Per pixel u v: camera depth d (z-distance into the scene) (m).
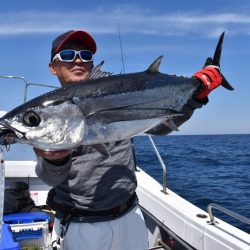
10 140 0.87
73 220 1.07
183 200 1.69
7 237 1.31
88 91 0.94
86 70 1.17
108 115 0.95
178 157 10.73
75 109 0.90
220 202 4.30
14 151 2.20
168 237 1.71
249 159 10.57
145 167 7.68
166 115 1.04
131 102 0.99
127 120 0.97
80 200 1.05
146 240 1.16
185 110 1.15
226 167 8.33
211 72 1.15
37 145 0.87
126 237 1.10
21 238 1.62
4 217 1.70
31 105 0.88
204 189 5.18
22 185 1.94
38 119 0.86
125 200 1.09
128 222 1.10
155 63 1.07
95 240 1.05
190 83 1.12
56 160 0.89
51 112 0.88
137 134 0.99
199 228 1.41
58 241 1.10
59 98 0.90
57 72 1.19
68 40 1.13
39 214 1.76
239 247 1.21
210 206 1.38
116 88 0.98
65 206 1.08
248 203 4.24
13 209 1.81
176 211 1.56
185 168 7.88
